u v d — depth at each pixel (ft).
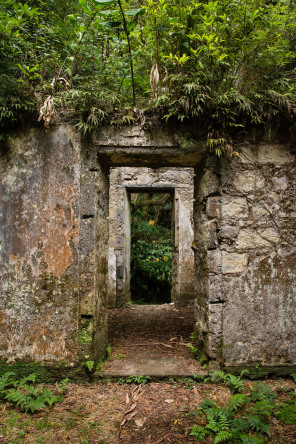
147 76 10.44
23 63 9.18
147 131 9.00
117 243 17.76
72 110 8.92
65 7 12.60
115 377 8.67
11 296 8.80
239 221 8.98
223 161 9.04
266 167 9.07
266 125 8.98
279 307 8.89
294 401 7.67
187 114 8.55
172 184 18.10
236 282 8.88
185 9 8.88
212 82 8.79
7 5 9.86
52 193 8.87
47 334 8.72
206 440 6.42
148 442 6.37
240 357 8.79
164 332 12.79
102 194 9.55
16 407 7.53
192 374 8.73
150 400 7.84
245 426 6.55
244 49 8.67
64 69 10.40
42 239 8.82
